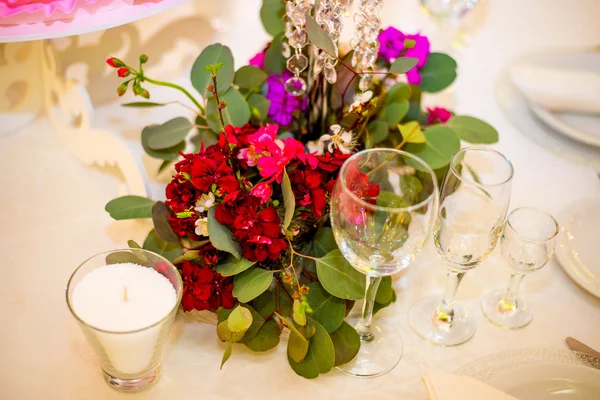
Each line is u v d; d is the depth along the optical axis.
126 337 0.57
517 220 0.77
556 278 0.81
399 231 0.60
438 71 0.92
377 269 0.63
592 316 0.77
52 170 0.94
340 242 0.63
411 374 0.70
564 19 1.27
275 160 0.65
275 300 0.71
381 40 0.89
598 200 0.86
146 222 0.87
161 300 0.63
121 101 1.06
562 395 0.62
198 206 0.67
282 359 0.71
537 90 1.03
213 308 0.68
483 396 0.57
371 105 0.74
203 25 1.17
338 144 0.73
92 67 1.09
